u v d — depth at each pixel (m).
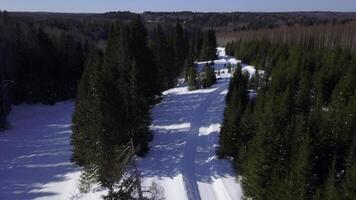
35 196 35.66
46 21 144.00
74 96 83.75
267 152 28.86
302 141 27.91
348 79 46.81
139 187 18.17
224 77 84.75
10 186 38.34
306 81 52.00
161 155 40.00
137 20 52.97
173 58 75.38
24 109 73.44
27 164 44.06
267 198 27.58
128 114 38.59
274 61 87.31
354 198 23.12
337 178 26.41
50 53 82.69
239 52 126.88
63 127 60.31
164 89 71.62
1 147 50.88
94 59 48.62
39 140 53.97
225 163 37.44
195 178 34.97
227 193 32.00
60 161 44.03
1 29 86.31
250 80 68.94
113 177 18.59
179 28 84.25
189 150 41.16
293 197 25.16
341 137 29.44
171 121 51.41
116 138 36.53
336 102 44.78
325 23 170.12
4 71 75.19
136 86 43.72
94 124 36.81
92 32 164.62
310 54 81.44
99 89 36.88
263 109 36.62
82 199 32.12
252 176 29.30
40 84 78.56
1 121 60.44
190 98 63.88
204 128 47.94
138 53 49.91
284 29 167.38
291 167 26.94
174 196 31.50
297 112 42.12
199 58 119.94
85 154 38.56
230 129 37.31
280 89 53.28
